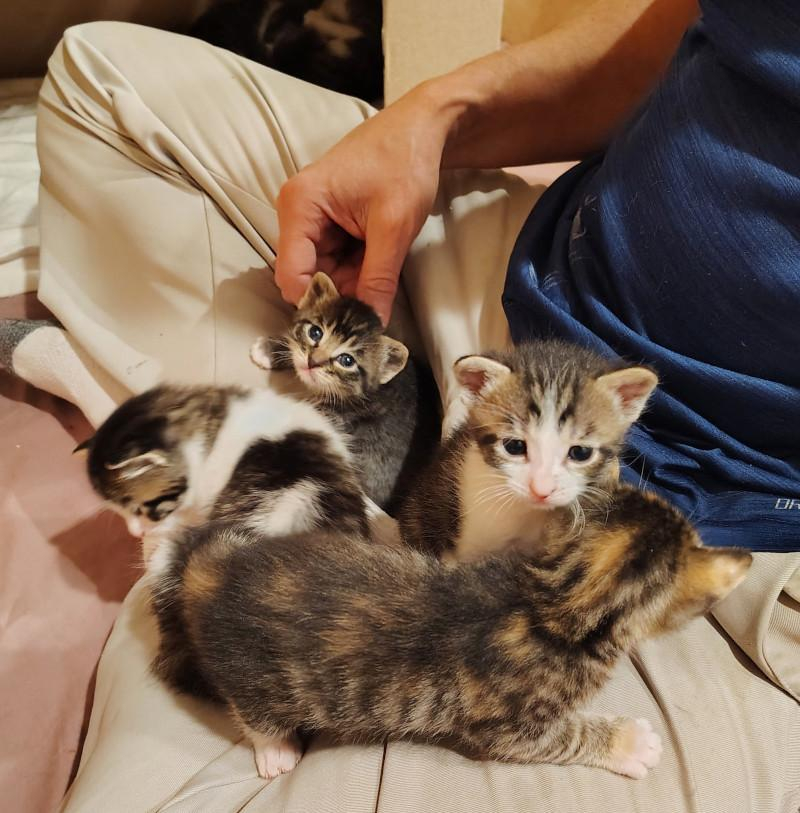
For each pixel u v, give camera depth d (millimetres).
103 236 388
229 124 378
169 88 378
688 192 263
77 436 436
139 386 390
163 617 293
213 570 277
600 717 254
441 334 356
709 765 240
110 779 259
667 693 260
